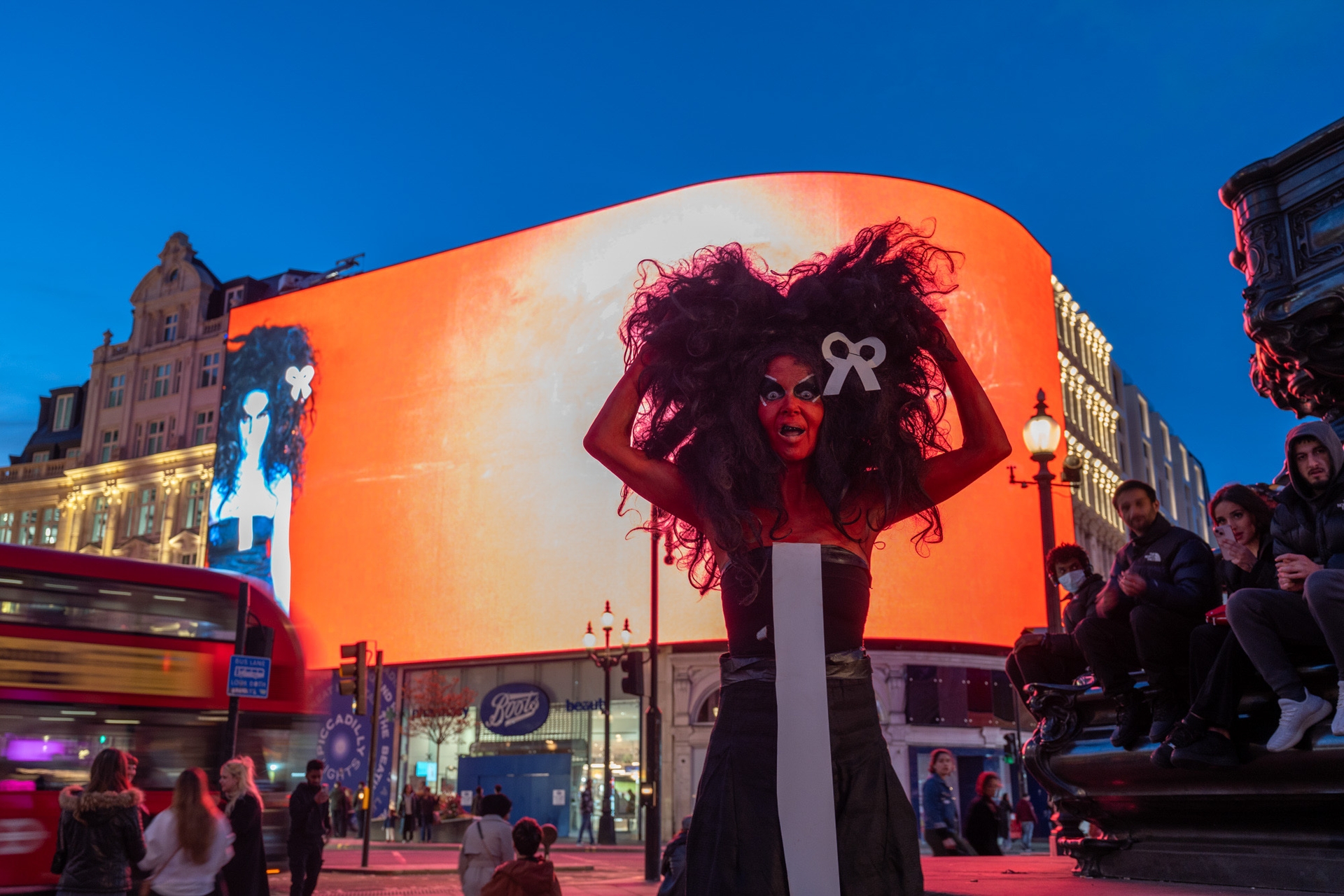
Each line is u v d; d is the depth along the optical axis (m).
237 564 47.56
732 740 1.53
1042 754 3.68
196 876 5.72
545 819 39.56
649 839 18.84
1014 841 27.52
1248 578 3.19
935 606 36.06
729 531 1.56
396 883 17.17
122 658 12.05
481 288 45.31
